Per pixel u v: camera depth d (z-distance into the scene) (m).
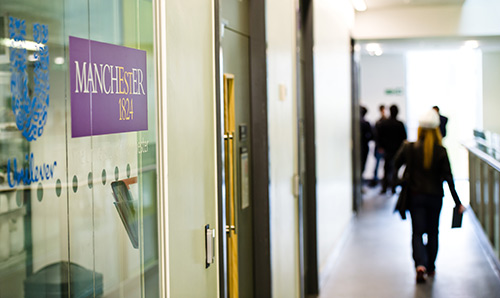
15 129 1.32
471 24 8.62
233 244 3.58
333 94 8.01
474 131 8.31
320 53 6.80
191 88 2.50
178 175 2.34
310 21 6.12
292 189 5.04
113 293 1.79
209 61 2.76
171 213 2.26
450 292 5.98
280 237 4.51
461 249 7.86
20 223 1.35
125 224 1.87
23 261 1.36
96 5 1.68
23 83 1.35
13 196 1.32
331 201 7.55
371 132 13.83
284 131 4.71
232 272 3.57
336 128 8.29
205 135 2.70
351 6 10.05
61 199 1.50
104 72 1.72
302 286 5.25
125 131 1.86
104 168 1.73
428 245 6.52
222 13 3.40
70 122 1.54
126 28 1.87
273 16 4.35
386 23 10.47
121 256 1.85
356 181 10.70
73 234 1.56
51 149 1.46
